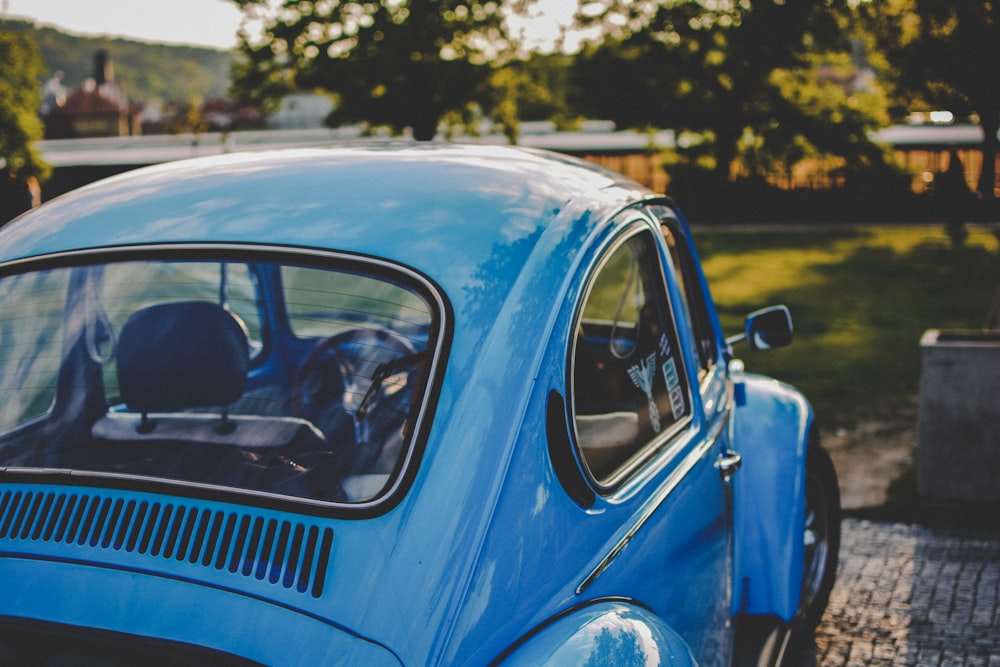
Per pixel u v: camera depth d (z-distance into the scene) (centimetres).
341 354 215
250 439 212
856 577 448
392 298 209
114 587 182
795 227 3025
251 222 227
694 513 253
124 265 230
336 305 214
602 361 238
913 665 368
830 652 379
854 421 736
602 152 4291
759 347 367
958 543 486
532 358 200
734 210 3272
